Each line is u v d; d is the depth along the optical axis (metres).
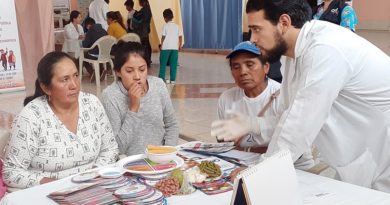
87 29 7.90
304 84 1.43
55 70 1.72
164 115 2.25
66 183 1.47
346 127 1.61
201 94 5.81
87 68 7.23
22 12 5.75
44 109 1.78
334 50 1.42
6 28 5.73
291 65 1.66
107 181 1.44
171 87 6.39
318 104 1.41
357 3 11.04
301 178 1.50
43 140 1.75
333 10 3.64
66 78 1.73
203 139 3.79
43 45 5.75
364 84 1.50
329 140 1.63
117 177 1.47
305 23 1.49
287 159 1.21
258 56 1.88
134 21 8.94
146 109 2.11
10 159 1.74
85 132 1.83
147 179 1.47
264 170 1.12
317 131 1.44
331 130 1.60
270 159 1.16
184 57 10.09
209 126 4.26
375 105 1.55
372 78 1.50
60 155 1.77
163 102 2.21
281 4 1.42
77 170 1.80
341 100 1.58
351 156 1.64
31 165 1.78
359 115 1.58
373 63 1.50
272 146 1.50
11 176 1.71
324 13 3.70
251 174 1.08
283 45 1.49
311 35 1.47
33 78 6.00
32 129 1.73
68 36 7.52
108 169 1.55
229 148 1.81
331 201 1.31
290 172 1.21
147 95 2.12
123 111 2.07
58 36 8.33
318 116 1.42
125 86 2.05
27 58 5.95
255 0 1.45
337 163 1.67
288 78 1.67
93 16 8.69
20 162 1.73
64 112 1.80
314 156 1.99
